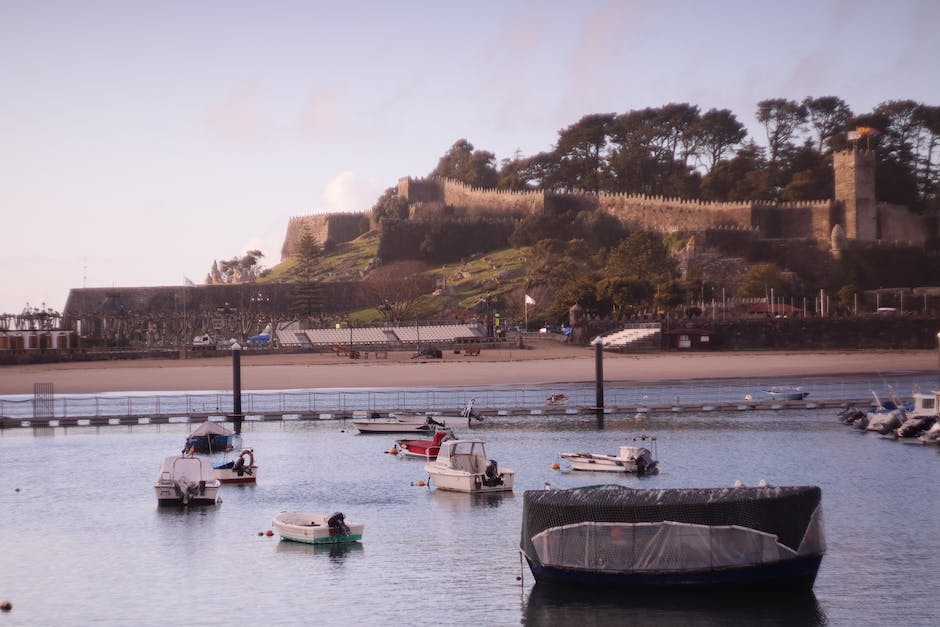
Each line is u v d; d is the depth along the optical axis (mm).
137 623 46719
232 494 74812
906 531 60188
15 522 66188
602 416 116375
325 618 47000
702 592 46312
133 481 80500
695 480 77125
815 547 46406
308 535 59062
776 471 80625
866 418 106312
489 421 112562
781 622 45500
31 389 149500
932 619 45656
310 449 96438
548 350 195500
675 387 147375
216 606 48844
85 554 58094
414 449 91688
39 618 47500
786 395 128375
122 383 154750
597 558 47000
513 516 66500
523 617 46656
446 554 57062
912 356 190000
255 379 157250
